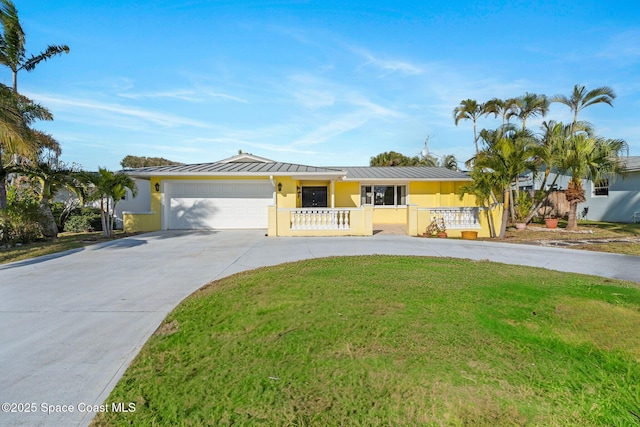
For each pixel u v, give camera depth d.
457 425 2.47
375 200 19.12
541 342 3.74
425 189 19.00
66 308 5.11
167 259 8.77
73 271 7.50
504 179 12.59
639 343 3.73
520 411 2.61
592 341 3.77
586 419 2.53
